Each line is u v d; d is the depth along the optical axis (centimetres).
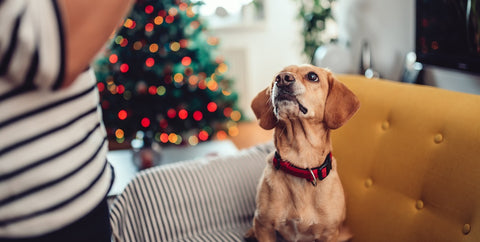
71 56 58
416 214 126
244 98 502
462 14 189
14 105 59
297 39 494
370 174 146
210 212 171
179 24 347
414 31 245
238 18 483
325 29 412
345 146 158
